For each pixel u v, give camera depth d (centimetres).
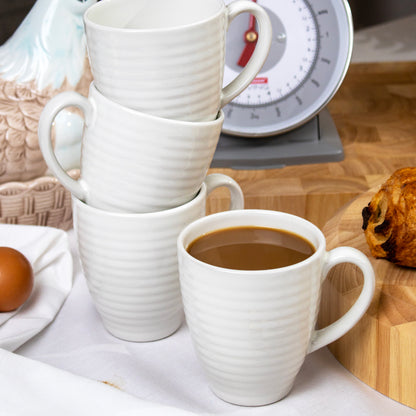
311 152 77
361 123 88
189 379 47
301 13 73
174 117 44
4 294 51
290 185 71
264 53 48
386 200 52
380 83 101
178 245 42
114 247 47
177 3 49
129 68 42
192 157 46
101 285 49
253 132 77
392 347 44
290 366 42
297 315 40
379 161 77
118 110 43
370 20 141
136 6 48
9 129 61
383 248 50
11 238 59
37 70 62
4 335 49
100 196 47
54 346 51
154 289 48
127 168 45
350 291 48
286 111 77
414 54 116
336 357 50
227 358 41
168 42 41
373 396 46
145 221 46
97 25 42
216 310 40
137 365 49
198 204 48
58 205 64
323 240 42
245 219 46
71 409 39
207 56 43
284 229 45
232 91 49
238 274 38
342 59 74
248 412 44
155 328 51
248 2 46
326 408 44
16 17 121
